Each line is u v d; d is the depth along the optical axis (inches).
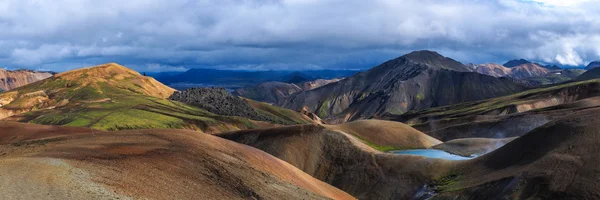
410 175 3152.1
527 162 2586.1
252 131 4128.9
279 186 1651.1
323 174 3558.1
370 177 3324.3
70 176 1024.9
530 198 2209.6
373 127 5334.6
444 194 2679.6
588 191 2082.9
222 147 1995.6
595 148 2331.4
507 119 6387.8
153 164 1363.2
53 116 6397.6
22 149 1630.2
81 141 1738.4
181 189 1197.1
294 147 3747.5
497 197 2362.2
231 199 1286.9
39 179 962.7
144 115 6756.9
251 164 1839.3
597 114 2603.3
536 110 6761.8
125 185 1067.3
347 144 3740.2
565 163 2303.2
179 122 6663.4
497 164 2827.3
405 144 5078.7
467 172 2923.2
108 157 1360.7
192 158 1562.5
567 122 2645.2
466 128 6540.4
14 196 826.8
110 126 5856.3
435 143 5265.8
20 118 6535.4
